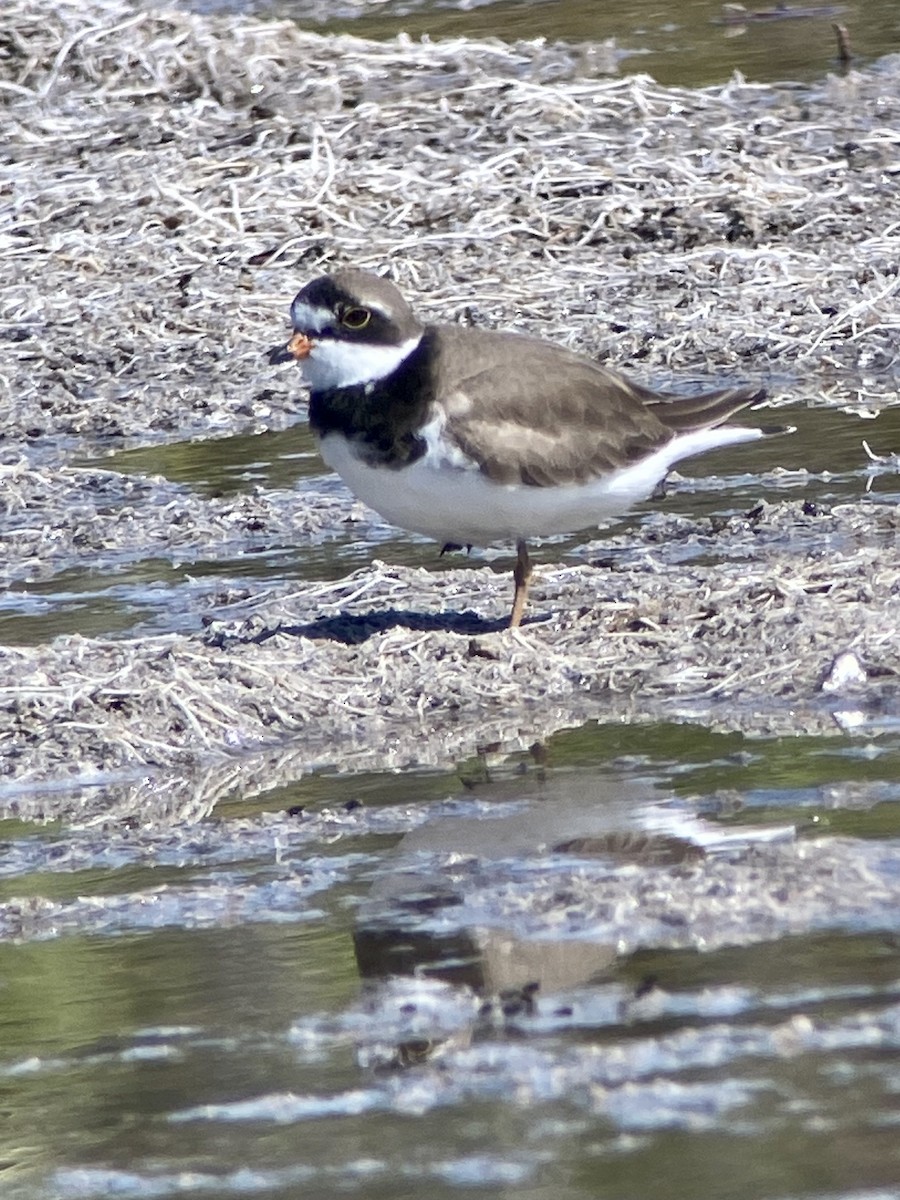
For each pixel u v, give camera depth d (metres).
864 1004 8.46
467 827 10.66
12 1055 8.80
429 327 13.00
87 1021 9.01
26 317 22.20
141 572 15.79
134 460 18.88
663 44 30.69
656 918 9.39
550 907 9.59
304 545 16.20
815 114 26.41
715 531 15.52
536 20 32.50
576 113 26.31
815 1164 7.35
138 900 10.17
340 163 25.08
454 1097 8.07
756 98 27.28
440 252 23.11
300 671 12.82
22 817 11.50
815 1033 8.25
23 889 10.46
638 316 21.44
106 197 24.61
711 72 28.92
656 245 23.23
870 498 16.05
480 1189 7.37
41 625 14.53
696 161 24.94
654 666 12.71
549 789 11.09
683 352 20.67
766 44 30.41
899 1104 7.70
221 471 18.33
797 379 19.84
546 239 23.42
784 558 14.48
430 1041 8.51
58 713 12.48
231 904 10.03
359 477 12.93
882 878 9.58
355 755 11.96
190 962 9.45
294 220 23.84
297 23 33.06
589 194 24.16
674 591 13.77
